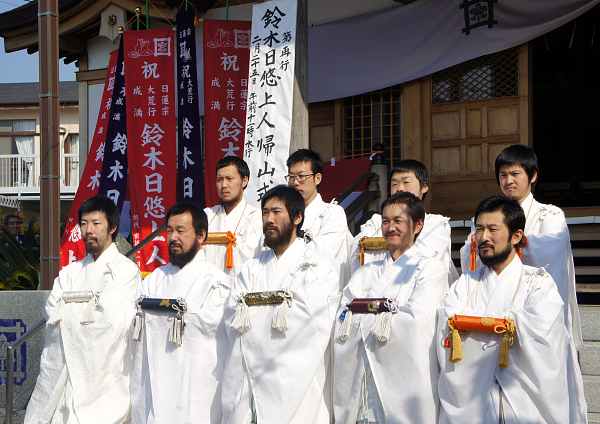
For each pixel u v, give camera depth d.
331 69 7.92
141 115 6.64
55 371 3.76
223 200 4.41
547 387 2.71
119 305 3.78
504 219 2.98
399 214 3.19
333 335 3.31
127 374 3.77
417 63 7.50
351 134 8.07
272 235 3.33
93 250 3.93
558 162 12.57
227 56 6.61
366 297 3.22
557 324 2.77
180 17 6.57
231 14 8.15
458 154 7.51
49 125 5.60
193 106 6.50
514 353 2.82
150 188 6.55
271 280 3.31
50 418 3.73
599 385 3.91
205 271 3.63
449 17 7.34
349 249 3.99
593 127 12.10
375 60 7.71
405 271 3.18
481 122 7.41
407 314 3.01
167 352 3.47
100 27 8.35
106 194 6.64
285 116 5.16
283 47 5.27
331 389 3.35
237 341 3.27
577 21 9.73
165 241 6.32
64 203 15.90
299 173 4.11
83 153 8.85
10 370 4.20
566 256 3.49
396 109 7.88
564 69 11.11
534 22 6.99
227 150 6.52
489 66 7.41
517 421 2.73
